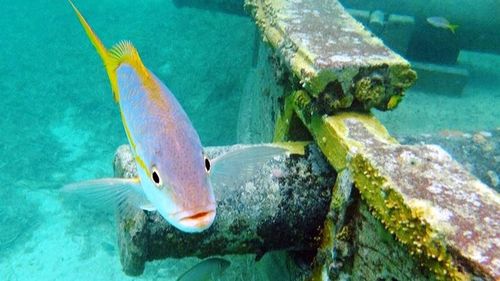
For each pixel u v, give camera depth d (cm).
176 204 80
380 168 192
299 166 265
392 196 181
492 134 388
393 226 179
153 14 1373
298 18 327
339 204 225
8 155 870
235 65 911
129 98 94
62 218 731
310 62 259
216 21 1046
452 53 676
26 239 695
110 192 94
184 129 88
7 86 1095
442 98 646
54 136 934
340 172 233
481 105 641
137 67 95
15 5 1675
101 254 669
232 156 107
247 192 252
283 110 329
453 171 192
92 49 1233
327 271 236
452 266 153
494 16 641
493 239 154
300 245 269
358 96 256
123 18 1395
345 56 263
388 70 258
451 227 159
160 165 82
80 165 859
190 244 248
